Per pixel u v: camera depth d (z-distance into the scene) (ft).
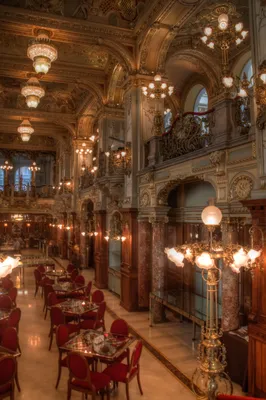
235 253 14.08
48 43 27.43
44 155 100.22
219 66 40.70
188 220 35.83
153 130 37.27
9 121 70.59
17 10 31.65
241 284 27.17
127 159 39.01
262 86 16.52
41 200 98.27
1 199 94.53
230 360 21.71
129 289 37.45
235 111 22.98
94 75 47.52
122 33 36.47
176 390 20.59
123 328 23.58
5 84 53.31
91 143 66.59
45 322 33.88
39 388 20.66
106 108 48.11
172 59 41.70
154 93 30.37
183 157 28.19
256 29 20.29
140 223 37.47
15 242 91.61
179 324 33.06
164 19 32.55
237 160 22.20
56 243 92.63
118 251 51.11
